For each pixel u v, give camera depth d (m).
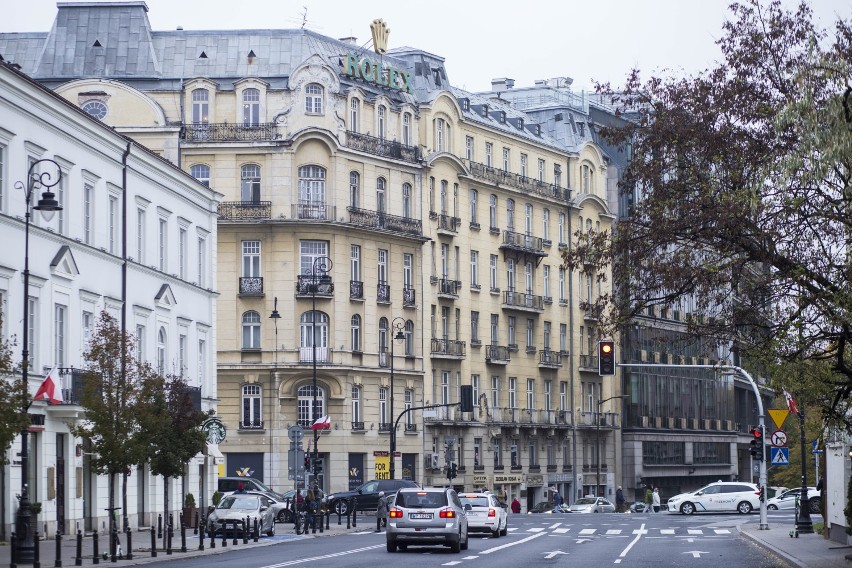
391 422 95.75
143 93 92.44
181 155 101.12
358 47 111.75
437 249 112.50
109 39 102.12
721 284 31.27
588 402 132.00
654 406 138.88
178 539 60.06
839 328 31.56
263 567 40.00
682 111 31.56
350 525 77.06
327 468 100.94
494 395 119.12
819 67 28.34
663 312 33.12
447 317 113.69
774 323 32.50
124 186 67.56
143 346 70.25
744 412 163.50
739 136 30.91
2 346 40.66
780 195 29.94
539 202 126.56
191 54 103.94
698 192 31.08
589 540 60.34
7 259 54.19
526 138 125.00
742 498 98.00
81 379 54.84
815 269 30.61
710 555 48.41
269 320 101.00
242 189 101.81
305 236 101.62
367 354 104.44
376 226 105.12
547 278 127.75
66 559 45.38
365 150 105.12
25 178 55.91
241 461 100.31
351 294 103.19
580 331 132.00
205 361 81.62
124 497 49.84
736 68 31.28
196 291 79.50
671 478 142.88
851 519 48.81
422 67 116.50
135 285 69.00
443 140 114.25
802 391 34.38
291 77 101.94
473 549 51.91
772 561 44.75
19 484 54.38
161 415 51.09
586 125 137.62
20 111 55.28
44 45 102.19
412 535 48.75
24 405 40.22
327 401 101.56
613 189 138.25
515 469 120.00
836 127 27.25
